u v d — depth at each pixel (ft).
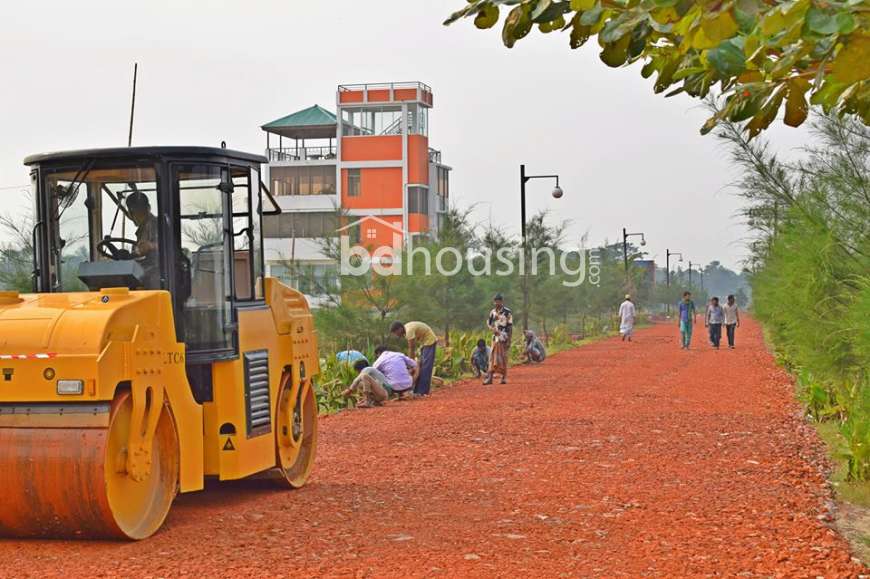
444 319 115.85
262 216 35.19
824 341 43.06
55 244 32.35
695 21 13.65
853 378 44.80
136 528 27.78
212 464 31.76
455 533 28.50
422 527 29.32
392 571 24.22
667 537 27.94
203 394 31.83
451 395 71.87
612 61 15.10
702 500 33.35
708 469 39.58
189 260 31.76
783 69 15.17
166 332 29.27
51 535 27.27
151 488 28.81
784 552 26.08
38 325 26.81
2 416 26.76
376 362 69.05
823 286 42.22
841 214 40.83
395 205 273.75
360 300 98.89
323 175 277.44
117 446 27.22
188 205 31.89
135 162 31.60
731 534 28.30
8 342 26.66
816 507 32.40
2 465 26.37
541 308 146.72
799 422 53.67
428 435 50.16
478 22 15.85
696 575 23.88
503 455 43.47
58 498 26.27
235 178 33.81
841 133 39.11
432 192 286.05
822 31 12.97
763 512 31.35
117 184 31.91
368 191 274.98
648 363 104.17
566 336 152.66
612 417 56.34
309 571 24.20
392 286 99.25
